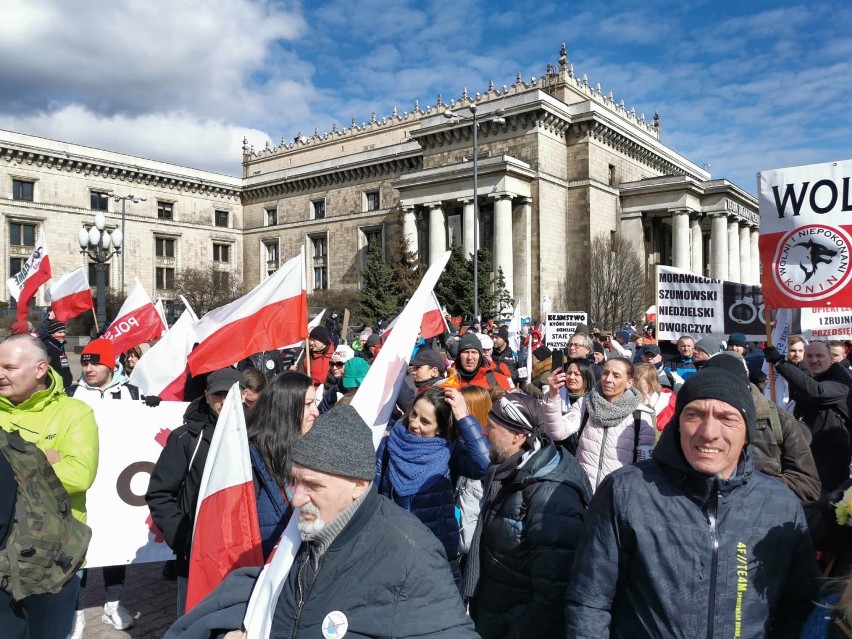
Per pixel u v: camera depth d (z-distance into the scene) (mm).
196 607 2938
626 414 5227
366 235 69000
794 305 6750
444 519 4477
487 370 8680
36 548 3336
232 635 2643
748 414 2707
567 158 55875
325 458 2479
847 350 9883
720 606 2641
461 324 33781
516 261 52812
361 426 2637
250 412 4258
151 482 4590
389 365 3936
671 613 2672
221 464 3625
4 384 4250
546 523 3365
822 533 2936
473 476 4820
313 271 74625
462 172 52188
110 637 5809
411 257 52469
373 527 2543
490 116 54188
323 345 11102
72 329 42594
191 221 77438
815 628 2441
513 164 50062
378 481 4703
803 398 6586
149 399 6172
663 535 2727
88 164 68250
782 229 6832
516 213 52969
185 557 4770
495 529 3648
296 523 2783
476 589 3789
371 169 67812
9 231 63500
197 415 4812
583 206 54688
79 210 68125
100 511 5852
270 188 78500
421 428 4684
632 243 57938
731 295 9656
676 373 9094
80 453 4387
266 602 2650
